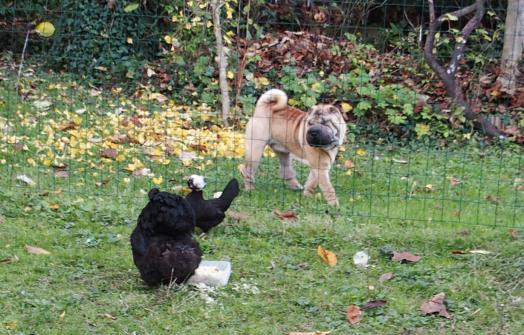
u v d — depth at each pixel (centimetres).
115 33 900
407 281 503
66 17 910
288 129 624
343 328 462
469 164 732
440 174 700
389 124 815
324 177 612
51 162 648
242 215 572
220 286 490
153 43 920
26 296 474
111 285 489
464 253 535
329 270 514
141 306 470
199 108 816
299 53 915
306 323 466
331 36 966
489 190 664
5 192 585
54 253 520
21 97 805
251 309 473
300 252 534
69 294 479
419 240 549
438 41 878
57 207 571
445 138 801
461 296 489
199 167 666
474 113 808
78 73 898
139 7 912
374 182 667
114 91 843
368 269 516
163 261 476
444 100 847
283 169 647
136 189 616
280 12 1005
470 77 877
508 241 545
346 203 616
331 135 596
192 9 845
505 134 805
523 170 720
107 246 532
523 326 466
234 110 798
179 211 478
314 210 595
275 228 558
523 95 852
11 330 449
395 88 828
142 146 699
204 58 836
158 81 870
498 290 494
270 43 921
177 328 456
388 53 931
